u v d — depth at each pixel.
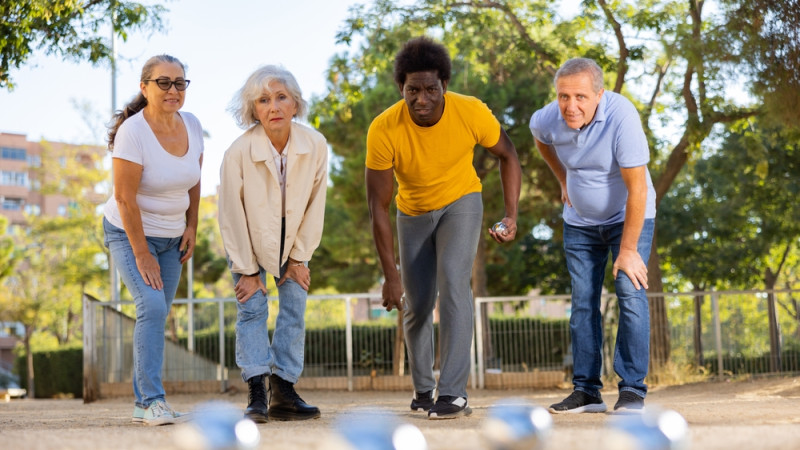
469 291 3.69
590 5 11.78
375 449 1.15
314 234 3.65
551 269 21.38
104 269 27.48
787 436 1.80
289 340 3.61
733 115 11.38
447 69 3.59
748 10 8.34
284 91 3.54
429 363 4.04
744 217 18.80
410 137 3.69
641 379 3.81
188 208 3.85
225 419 1.35
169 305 3.79
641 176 3.75
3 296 28.14
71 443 1.69
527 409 1.46
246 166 3.56
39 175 28.56
